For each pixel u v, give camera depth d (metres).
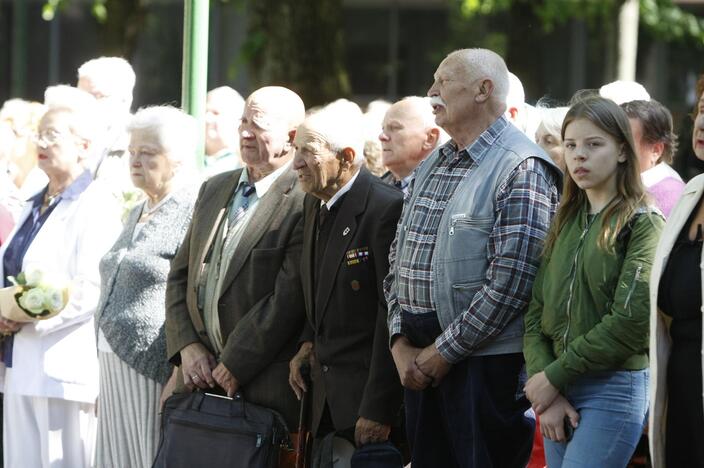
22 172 11.63
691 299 5.77
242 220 7.88
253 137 7.81
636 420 6.17
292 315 7.58
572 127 6.20
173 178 8.45
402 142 8.33
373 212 7.25
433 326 6.73
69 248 8.72
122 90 10.62
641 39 30.55
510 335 6.61
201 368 7.74
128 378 8.23
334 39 15.80
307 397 7.46
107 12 21.94
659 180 7.63
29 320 8.55
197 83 9.21
